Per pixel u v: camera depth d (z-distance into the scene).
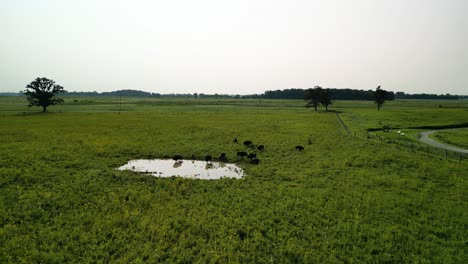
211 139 52.06
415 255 17.19
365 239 18.92
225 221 20.91
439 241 18.64
